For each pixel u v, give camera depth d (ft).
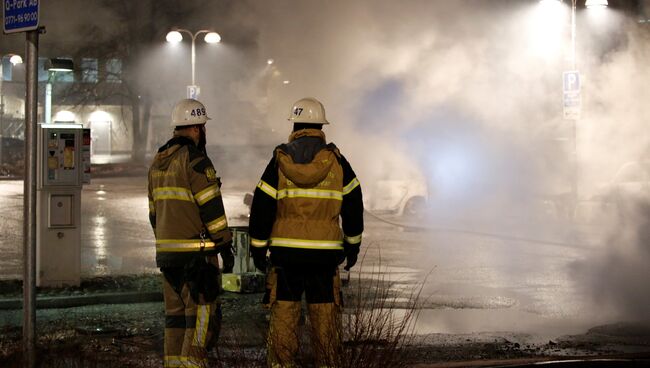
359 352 17.02
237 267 33.58
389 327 18.39
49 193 32.07
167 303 20.72
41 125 31.94
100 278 34.78
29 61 20.15
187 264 20.01
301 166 18.61
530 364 22.63
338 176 18.99
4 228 58.65
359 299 18.63
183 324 20.65
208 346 19.97
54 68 64.23
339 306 19.02
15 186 101.09
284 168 18.60
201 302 19.86
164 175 20.44
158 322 27.66
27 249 20.13
